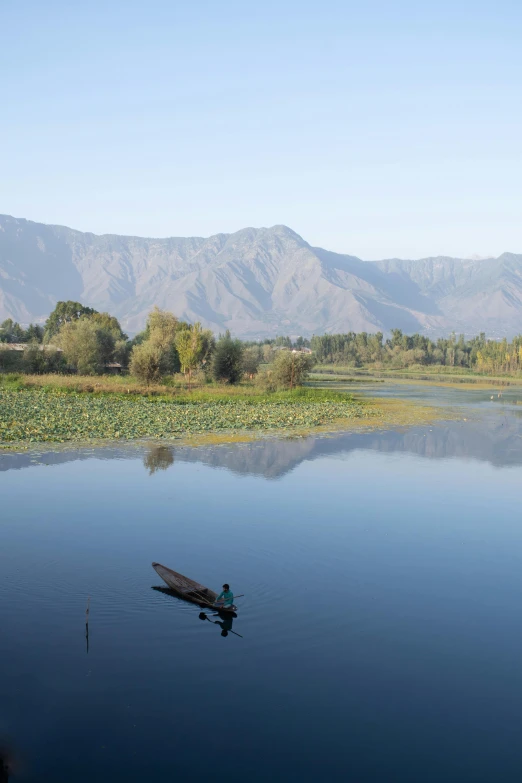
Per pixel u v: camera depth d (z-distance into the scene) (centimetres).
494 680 1487
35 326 14050
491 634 1694
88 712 1327
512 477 3494
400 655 1577
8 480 3039
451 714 1362
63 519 2489
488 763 1223
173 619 1700
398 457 3956
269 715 1339
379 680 1470
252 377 9856
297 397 7275
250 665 1507
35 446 3816
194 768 1182
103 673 1452
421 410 6838
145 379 7712
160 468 3372
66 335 9350
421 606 1841
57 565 2025
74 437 4122
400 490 3119
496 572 2105
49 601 1777
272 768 1188
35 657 1502
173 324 10231
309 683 1449
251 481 3169
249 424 4966
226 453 3828
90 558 2092
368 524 2553
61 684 1407
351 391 9844
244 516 2592
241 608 1781
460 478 3431
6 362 8788
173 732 1278
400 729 1311
